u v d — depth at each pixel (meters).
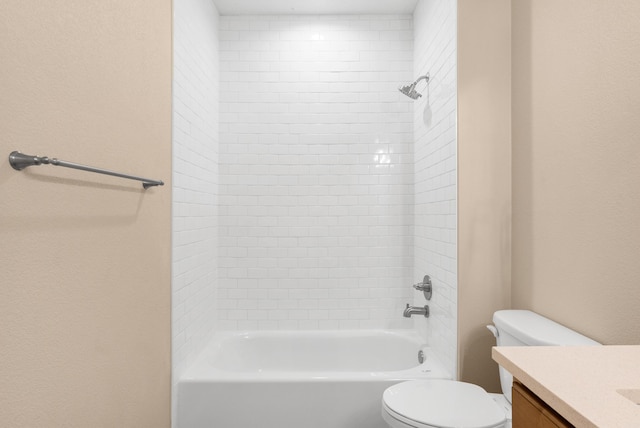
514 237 2.02
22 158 0.94
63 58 1.12
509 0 2.06
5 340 0.92
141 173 1.62
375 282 3.02
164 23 1.88
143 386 1.64
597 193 1.41
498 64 2.05
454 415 1.55
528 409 0.77
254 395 2.07
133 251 1.55
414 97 2.67
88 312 1.24
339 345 2.90
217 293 2.97
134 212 1.55
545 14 1.74
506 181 2.05
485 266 2.05
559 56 1.64
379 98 3.03
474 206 2.05
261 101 3.02
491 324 2.04
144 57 1.66
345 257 3.02
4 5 0.91
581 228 1.50
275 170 3.02
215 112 2.90
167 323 1.91
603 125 1.38
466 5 2.06
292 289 3.01
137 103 1.59
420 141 2.81
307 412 2.06
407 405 1.64
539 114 1.79
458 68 2.06
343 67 3.03
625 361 0.77
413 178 3.00
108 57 1.37
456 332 2.07
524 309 1.92
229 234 3.00
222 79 3.01
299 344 2.90
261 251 3.01
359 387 2.06
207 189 2.69
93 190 1.27
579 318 1.51
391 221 3.02
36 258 1.02
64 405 1.12
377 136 3.02
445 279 2.25
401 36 3.02
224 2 2.84
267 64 3.02
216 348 2.63
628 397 0.64
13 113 0.94
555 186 1.67
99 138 1.31
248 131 3.01
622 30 1.29
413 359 2.73
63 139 1.12
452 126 2.13
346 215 3.03
